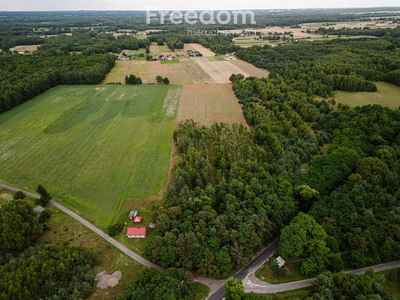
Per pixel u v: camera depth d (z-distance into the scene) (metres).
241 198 73.25
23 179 88.50
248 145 97.25
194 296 53.88
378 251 59.78
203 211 66.50
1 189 83.75
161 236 62.88
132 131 120.50
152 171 92.94
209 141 107.19
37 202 76.44
